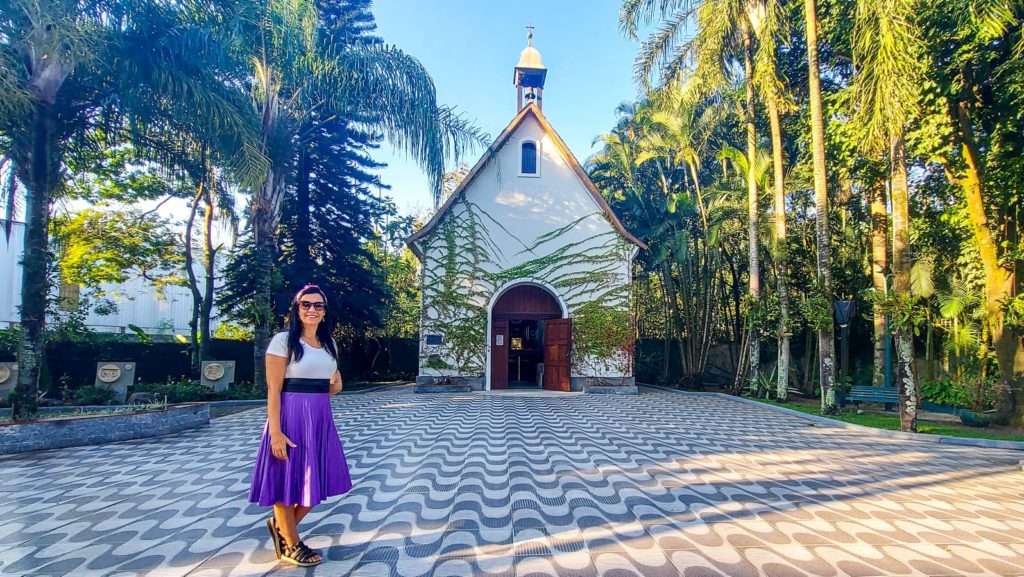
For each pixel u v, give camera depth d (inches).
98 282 691.4
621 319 653.3
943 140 441.4
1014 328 424.5
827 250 476.7
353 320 756.0
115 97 382.6
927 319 470.3
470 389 635.5
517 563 135.2
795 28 552.7
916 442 350.9
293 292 677.9
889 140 399.5
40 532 156.9
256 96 511.5
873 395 493.4
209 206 671.8
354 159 781.3
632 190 831.1
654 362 882.1
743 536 157.8
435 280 641.0
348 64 520.4
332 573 128.0
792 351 745.0
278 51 485.7
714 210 711.7
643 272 865.5
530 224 661.9
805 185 624.7
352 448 281.9
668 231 776.3
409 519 167.9
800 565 137.7
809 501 195.8
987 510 192.1
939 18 393.4
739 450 292.8
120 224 681.6
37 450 285.0
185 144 433.1
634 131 871.7
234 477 223.9
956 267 559.5
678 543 150.8
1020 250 414.6
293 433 126.9
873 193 542.9
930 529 169.0
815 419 447.2
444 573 128.7
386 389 709.9
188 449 287.9
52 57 323.6
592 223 665.6
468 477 221.0
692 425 389.1
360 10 807.1
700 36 563.2
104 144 437.4
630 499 192.2
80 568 131.5
